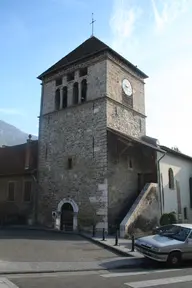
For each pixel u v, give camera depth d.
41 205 23.02
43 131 24.62
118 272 9.06
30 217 23.42
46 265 9.36
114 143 20.70
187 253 10.41
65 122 23.08
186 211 25.55
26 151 26.12
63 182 21.91
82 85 23.20
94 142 20.67
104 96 20.97
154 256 10.12
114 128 21.17
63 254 11.46
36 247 12.70
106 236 17.16
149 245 10.45
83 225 19.81
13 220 24.55
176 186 24.73
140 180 22.62
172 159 24.98
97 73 22.02
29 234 17.52
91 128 21.14
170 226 12.18
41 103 25.52
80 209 20.28
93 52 22.30
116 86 22.34
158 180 22.14
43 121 24.86
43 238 15.84
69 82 23.75
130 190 21.25
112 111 21.31
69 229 20.56
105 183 19.33
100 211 19.11
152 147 21.47
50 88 25.23
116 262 10.37
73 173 21.44
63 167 22.23
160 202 21.84
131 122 23.38
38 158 24.34
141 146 23.19
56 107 24.42
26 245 13.09
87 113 21.73
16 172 25.12
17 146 28.94
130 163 21.84
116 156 20.59
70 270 9.02
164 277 8.27
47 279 7.62
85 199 20.19
